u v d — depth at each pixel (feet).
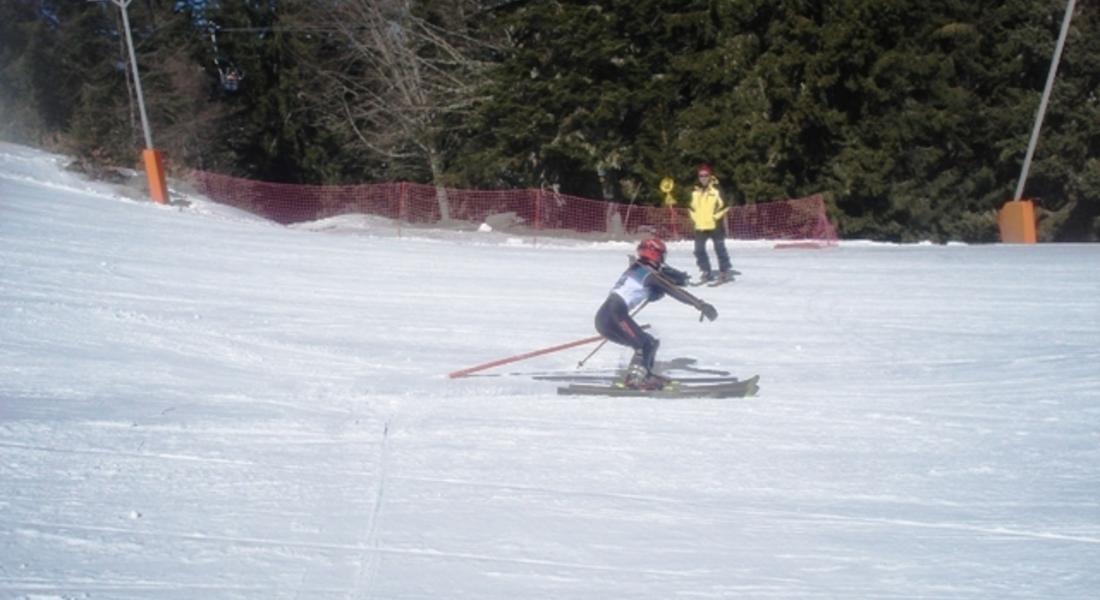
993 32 133.80
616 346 43.32
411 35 141.28
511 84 129.49
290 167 176.96
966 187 134.51
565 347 35.50
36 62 152.05
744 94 123.95
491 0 141.90
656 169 126.31
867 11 124.16
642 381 34.12
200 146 157.99
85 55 158.40
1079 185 131.03
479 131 135.33
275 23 173.68
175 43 165.78
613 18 125.29
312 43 166.50
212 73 175.94
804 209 113.80
